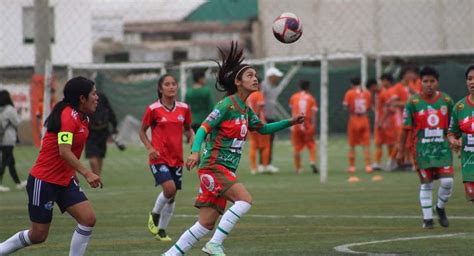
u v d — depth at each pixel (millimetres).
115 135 45969
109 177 54438
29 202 20094
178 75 76188
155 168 27500
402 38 83250
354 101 54844
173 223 31438
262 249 24500
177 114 28094
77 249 20438
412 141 29344
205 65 72312
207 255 23547
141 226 30578
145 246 25625
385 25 83875
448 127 28547
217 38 97375
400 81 56469
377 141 56031
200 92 49219
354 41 84938
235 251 24125
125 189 46188
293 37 24156
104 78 81688
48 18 53188
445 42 81625
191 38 98688
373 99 63438
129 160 67875
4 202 40250
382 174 53812
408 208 35156
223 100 21656
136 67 71875
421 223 30391
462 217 31953
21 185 47750
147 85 81875
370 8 84250
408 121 29172
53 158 19844
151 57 97625
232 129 21547
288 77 86000
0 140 46969
